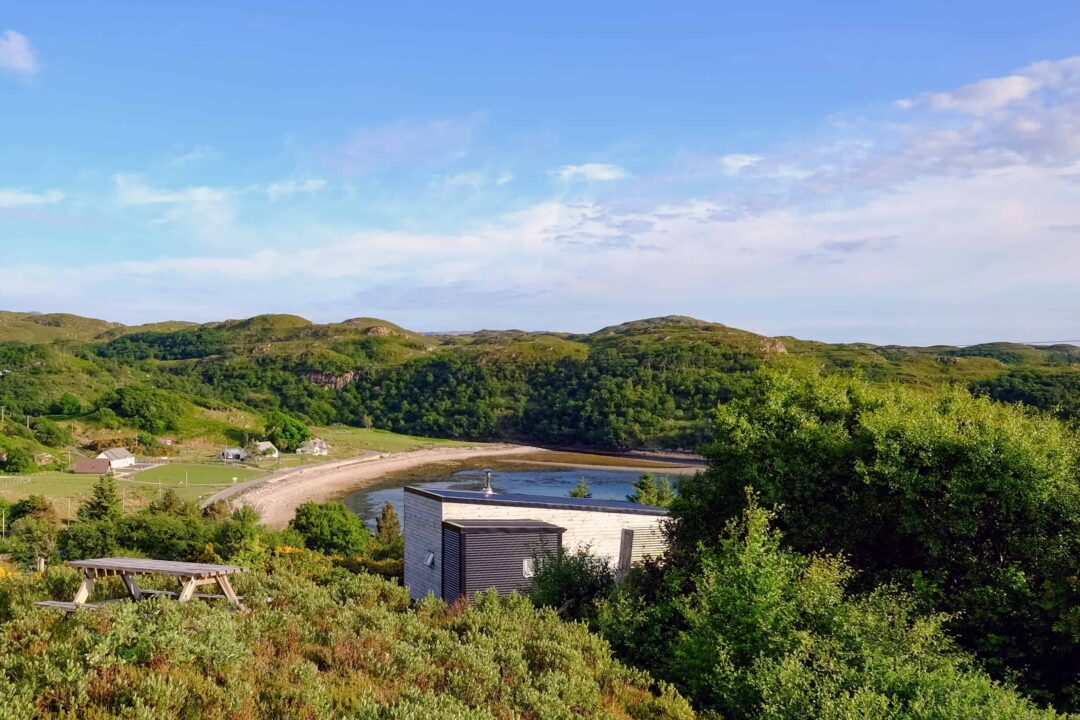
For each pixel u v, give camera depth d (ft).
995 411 49.75
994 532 43.96
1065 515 41.42
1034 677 36.99
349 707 24.89
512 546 68.49
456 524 68.49
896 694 28.71
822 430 53.16
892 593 41.14
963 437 44.75
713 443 59.77
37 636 24.90
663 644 41.81
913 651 32.53
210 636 26.96
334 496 360.48
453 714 24.93
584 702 30.73
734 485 55.93
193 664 25.40
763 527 42.34
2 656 22.89
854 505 49.90
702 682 35.04
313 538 170.60
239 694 23.36
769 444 54.34
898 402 57.57
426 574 74.79
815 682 30.19
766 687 30.17
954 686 29.40
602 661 36.91
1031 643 37.68
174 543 143.23
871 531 49.42
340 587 44.50
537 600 50.14
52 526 190.60
